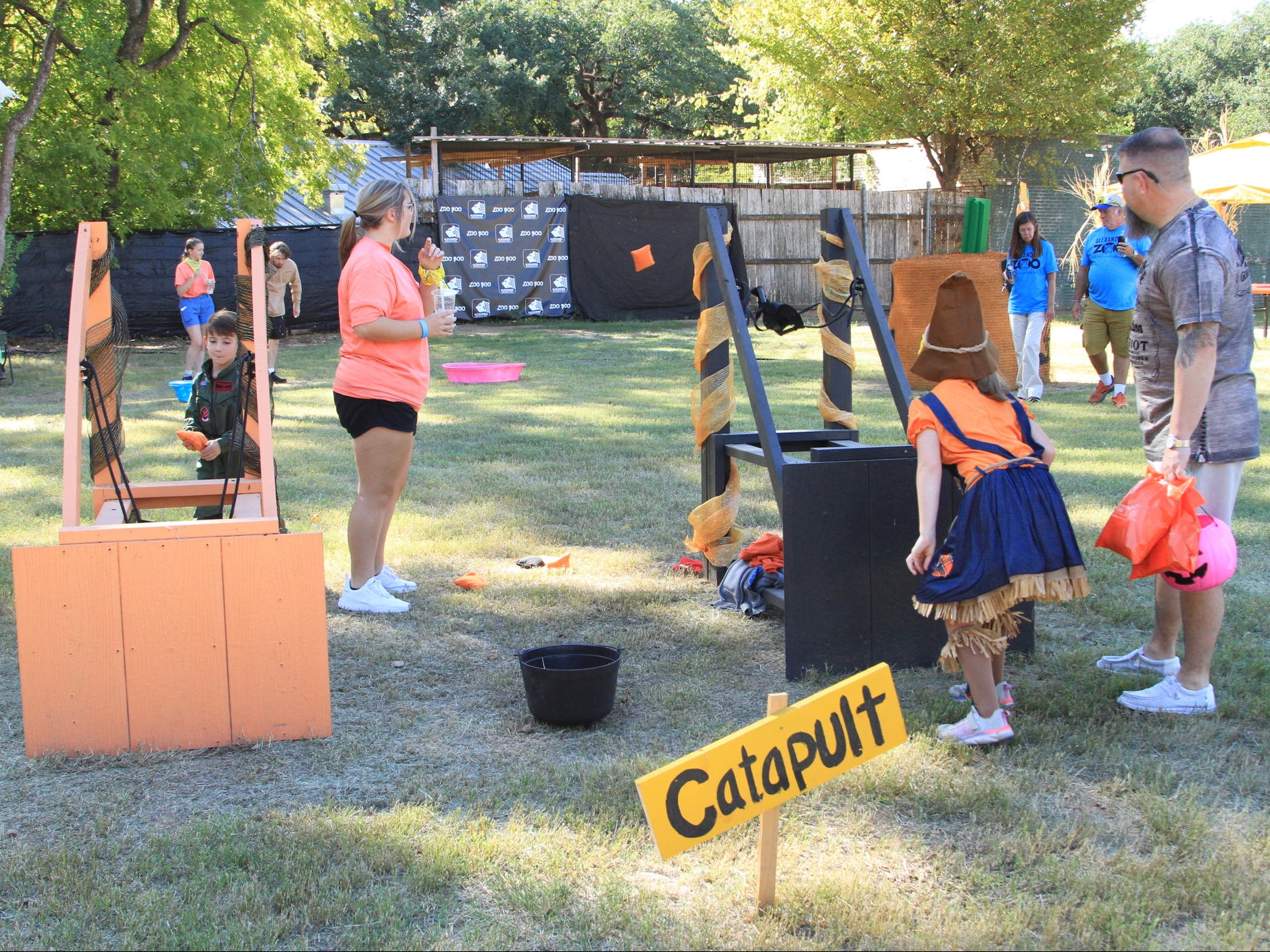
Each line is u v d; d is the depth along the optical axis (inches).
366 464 181.5
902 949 91.4
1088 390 448.8
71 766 127.2
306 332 760.3
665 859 93.4
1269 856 106.0
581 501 262.2
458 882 101.7
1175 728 136.1
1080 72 951.6
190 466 294.7
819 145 968.9
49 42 607.5
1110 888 99.7
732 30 1042.7
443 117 1608.0
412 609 186.1
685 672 158.9
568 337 730.8
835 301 194.1
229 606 131.3
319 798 120.3
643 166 1181.7
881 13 952.3
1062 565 124.6
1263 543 217.9
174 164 707.4
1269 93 1940.2
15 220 737.6
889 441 325.1
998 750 129.6
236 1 701.3
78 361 138.9
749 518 243.6
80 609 127.6
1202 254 128.4
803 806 116.7
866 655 159.6
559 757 130.4
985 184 976.3
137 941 92.4
